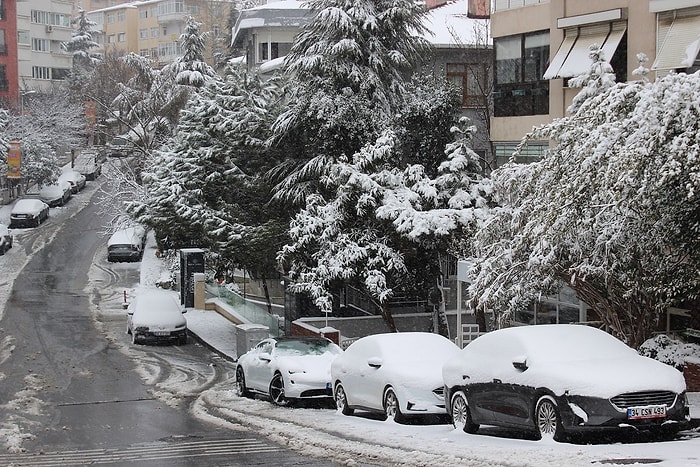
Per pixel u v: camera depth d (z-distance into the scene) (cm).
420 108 2991
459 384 1475
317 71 3038
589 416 1215
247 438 1555
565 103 2680
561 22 2588
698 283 1628
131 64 7281
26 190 7788
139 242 5925
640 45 2358
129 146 6731
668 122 1434
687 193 1500
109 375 2712
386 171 2684
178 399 2258
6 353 3100
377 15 3100
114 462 1351
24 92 9644
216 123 3497
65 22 11469
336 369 1883
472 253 2489
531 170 1922
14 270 5394
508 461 1085
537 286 1909
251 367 2209
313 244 2733
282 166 3259
